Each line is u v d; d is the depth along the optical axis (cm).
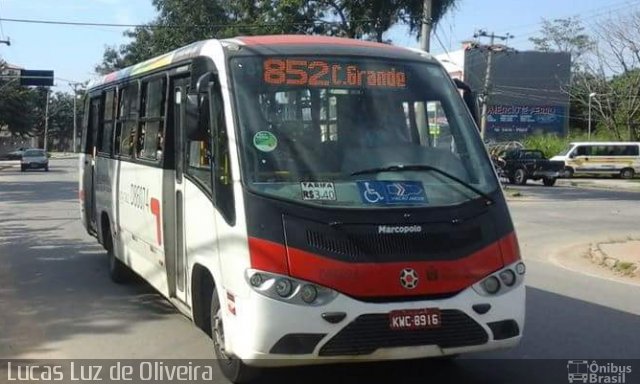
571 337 715
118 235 898
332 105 545
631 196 2931
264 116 527
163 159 675
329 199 493
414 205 502
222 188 521
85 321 760
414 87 571
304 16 2988
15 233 1505
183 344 674
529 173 3803
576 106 6756
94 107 1084
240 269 480
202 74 578
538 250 1391
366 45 595
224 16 3638
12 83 6788
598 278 1073
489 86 5234
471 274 490
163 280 693
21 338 693
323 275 465
